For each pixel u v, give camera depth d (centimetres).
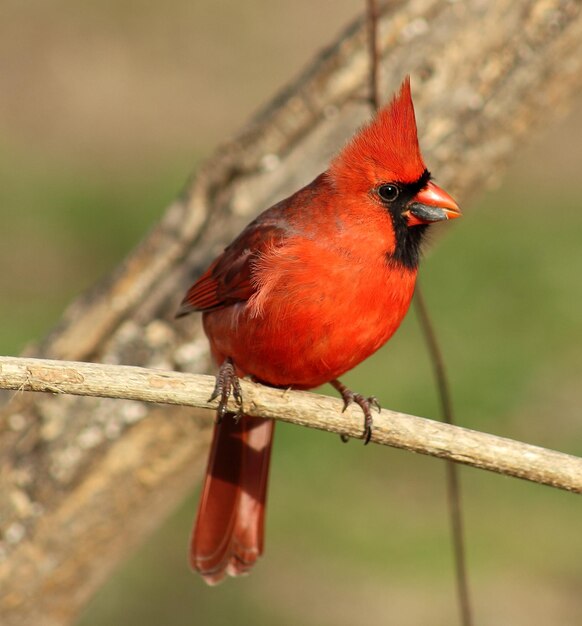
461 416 1370
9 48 2483
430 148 790
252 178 784
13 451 739
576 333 1521
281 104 786
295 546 1197
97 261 1719
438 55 781
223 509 740
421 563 1177
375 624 1095
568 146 2130
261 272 660
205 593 1128
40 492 735
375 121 671
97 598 1099
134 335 774
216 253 779
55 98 2338
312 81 780
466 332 1516
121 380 580
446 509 1248
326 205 660
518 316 1556
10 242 1753
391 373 1421
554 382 1426
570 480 581
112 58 2481
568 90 798
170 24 2614
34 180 1973
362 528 1219
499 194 1936
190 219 786
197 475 775
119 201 1917
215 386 595
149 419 734
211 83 2417
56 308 1559
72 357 779
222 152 790
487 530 1220
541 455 586
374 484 1280
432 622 1108
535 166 2061
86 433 734
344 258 650
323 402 620
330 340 657
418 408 1366
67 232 1800
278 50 2552
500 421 1363
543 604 1132
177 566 1156
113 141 2178
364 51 778
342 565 1171
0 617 743
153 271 780
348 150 670
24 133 2194
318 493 1267
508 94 788
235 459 741
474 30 780
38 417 737
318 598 1130
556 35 781
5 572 734
